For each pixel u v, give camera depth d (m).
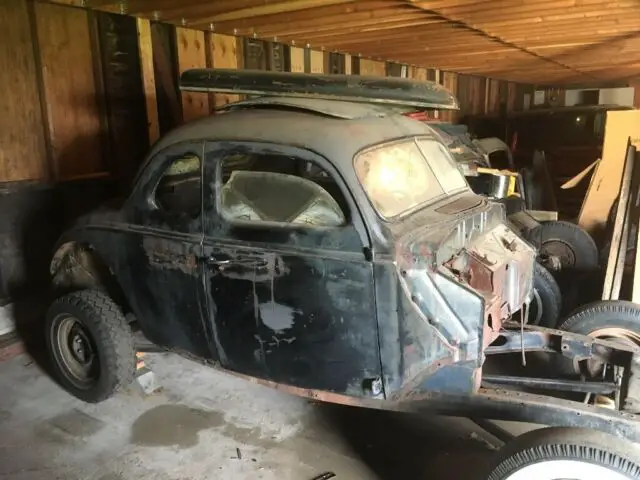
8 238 4.84
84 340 3.84
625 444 2.29
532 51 7.77
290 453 3.32
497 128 12.30
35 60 4.79
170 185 3.54
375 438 3.47
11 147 4.75
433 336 2.59
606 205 6.11
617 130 5.96
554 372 3.96
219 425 3.60
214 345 3.23
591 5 4.56
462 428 3.57
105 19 5.19
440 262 2.63
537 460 2.32
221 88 3.54
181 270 3.20
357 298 2.66
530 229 5.58
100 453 3.33
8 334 4.77
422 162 3.24
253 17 5.13
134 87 5.50
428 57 8.51
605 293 4.26
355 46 7.18
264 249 2.86
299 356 2.93
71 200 5.21
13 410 3.80
